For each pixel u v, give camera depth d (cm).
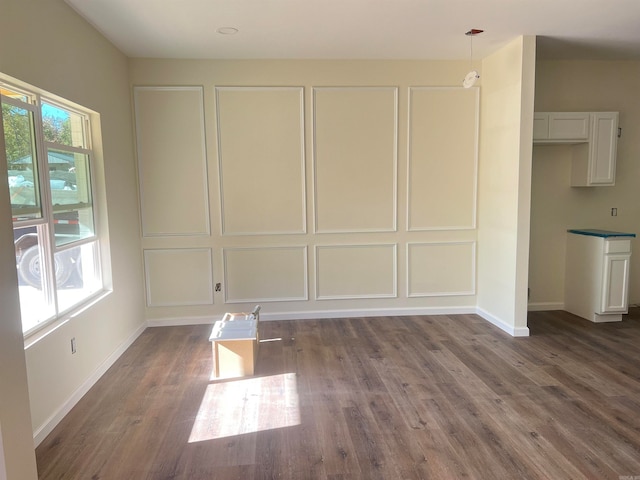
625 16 333
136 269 426
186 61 426
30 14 244
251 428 257
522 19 338
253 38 371
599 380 315
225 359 327
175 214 441
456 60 448
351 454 231
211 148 438
